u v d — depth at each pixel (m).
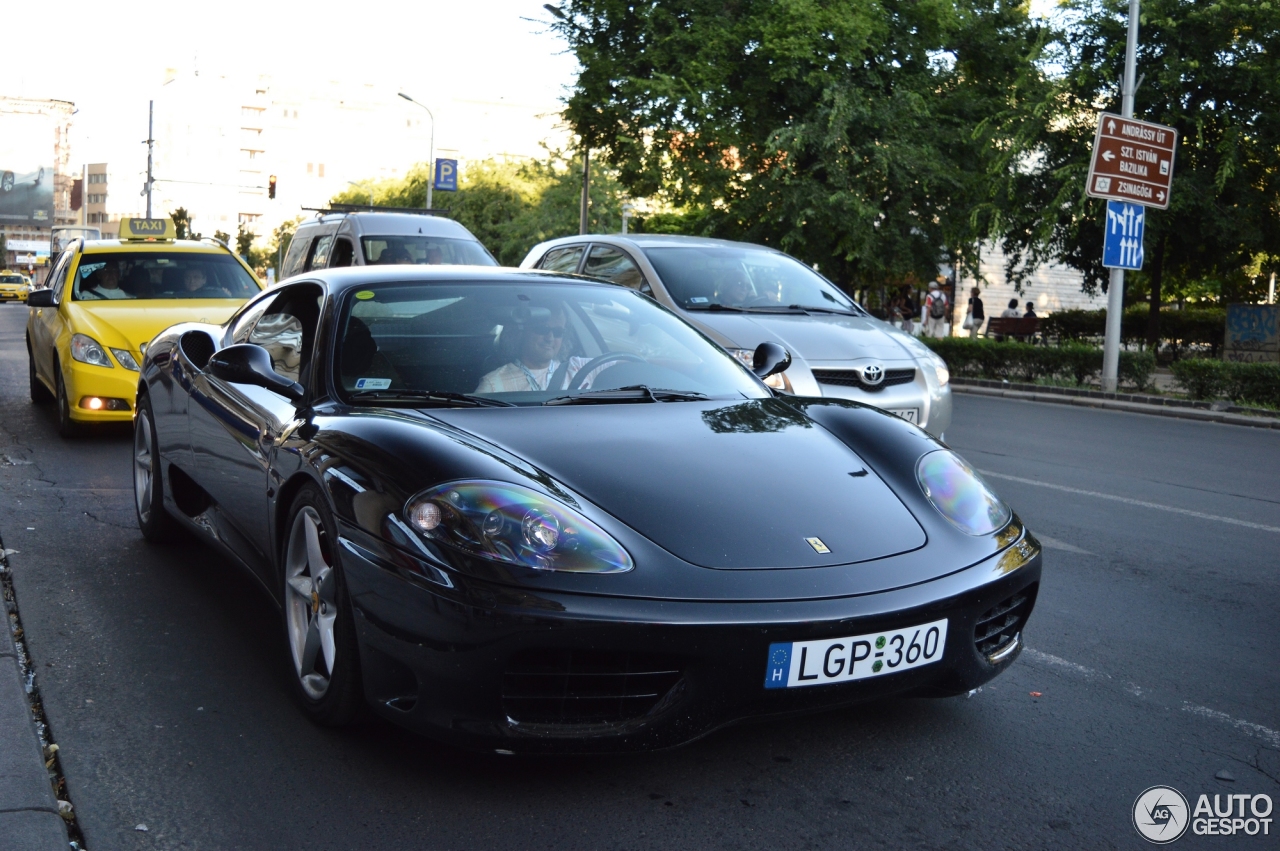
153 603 4.29
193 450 4.46
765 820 2.68
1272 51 19.08
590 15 22.17
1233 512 6.89
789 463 3.18
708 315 8.02
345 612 2.92
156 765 2.90
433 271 4.08
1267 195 19.91
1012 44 22.05
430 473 2.83
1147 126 15.67
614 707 2.67
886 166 20.02
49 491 6.30
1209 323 24.05
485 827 2.61
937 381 7.86
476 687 2.59
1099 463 8.94
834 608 2.68
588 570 2.62
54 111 162.38
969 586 2.88
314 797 2.74
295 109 137.00
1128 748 3.16
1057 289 37.44
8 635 3.73
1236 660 3.98
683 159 21.58
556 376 3.65
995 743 3.17
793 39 20.03
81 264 8.91
